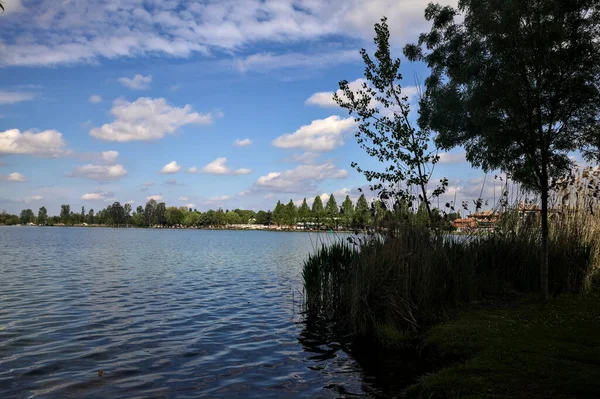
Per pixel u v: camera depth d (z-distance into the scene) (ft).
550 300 36.29
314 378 27.02
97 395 23.54
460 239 46.47
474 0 35.06
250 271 97.35
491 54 34.42
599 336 27.17
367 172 49.73
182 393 24.22
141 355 31.58
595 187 44.29
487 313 34.86
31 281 72.84
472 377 22.17
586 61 31.78
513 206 47.98
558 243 42.57
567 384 19.98
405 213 43.21
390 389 24.71
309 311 48.83
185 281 77.30
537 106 33.12
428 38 43.88
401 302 35.65
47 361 29.40
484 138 36.65
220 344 35.29
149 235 419.13
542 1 31.71
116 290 64.08
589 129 33.47
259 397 23.79
